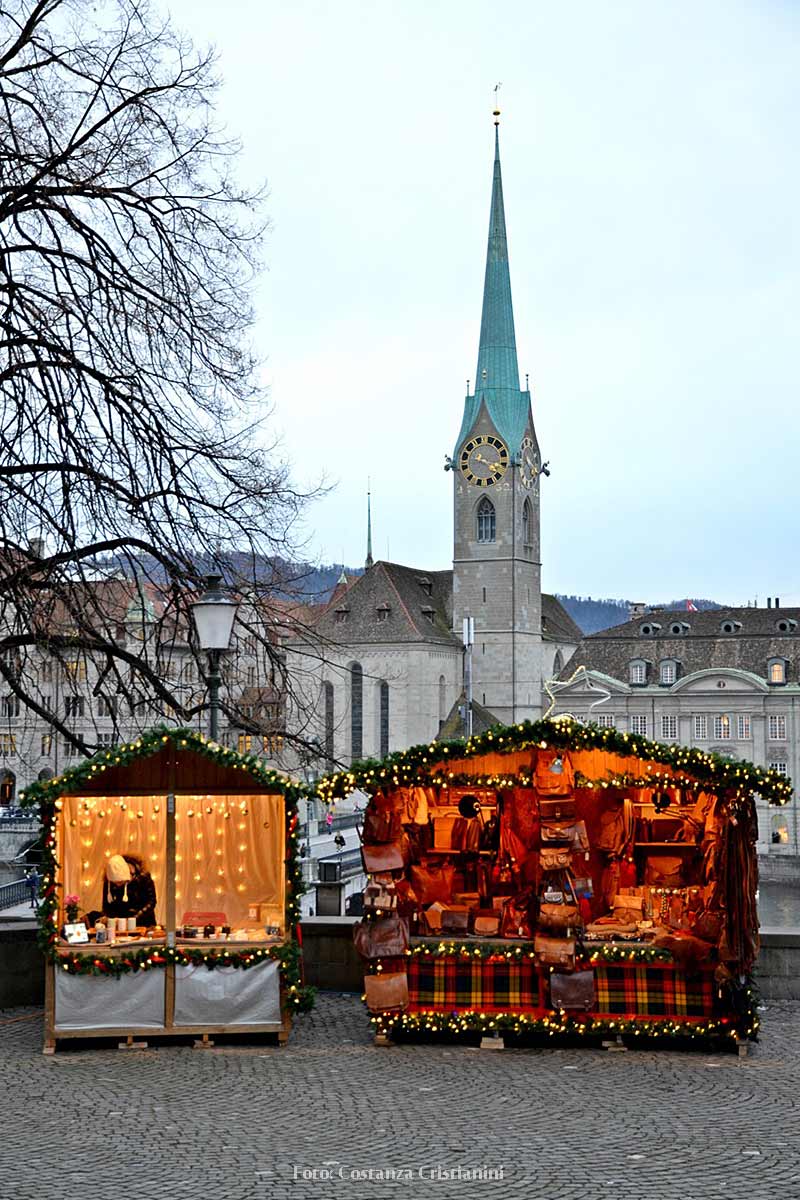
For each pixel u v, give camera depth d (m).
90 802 19.84
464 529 143.00
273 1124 14.88
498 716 141.62
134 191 23.05
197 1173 13.27
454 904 19.75
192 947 18.64
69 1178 13.12
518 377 144.00
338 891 27.64
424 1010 18.75
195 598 23.36
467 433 142.50
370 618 136.50
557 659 157.12
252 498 23.88
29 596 21.84
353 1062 17.72
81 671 23.81
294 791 19.03
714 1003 18.33
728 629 128.62
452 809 20.36
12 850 78.88
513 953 18.62
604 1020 18.38
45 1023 18.34
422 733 135.12
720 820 18.75
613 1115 15.23
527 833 19.45
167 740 18.94
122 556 23.20
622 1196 12.63
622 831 20.17
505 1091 16.27
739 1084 16.61
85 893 19.89
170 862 18.77
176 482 23.11
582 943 18.47
